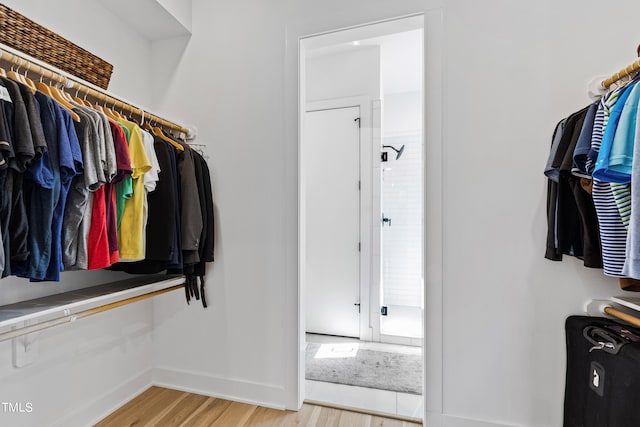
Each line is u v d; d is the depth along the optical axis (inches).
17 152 33.9
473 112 55.4
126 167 47.4
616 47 49.4
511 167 53.7
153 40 74.9
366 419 60.7
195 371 70.5
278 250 65.4
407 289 121.7
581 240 45.0
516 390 53.1
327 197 102.7
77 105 45.6
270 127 66.4
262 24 67.4
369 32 62.4
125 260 51.1
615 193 36.7
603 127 37.2
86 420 57.9
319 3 63.5
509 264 53.6
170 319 72.4
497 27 54.4
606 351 40.1
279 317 65.1
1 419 46.1
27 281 49.4
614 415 38.2
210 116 70.6
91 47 61.1
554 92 51.9
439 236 56.7
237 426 58.3
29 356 49.1
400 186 123.6
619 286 48.8
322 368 80.7
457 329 55.7
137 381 69.4
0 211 33.7
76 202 41.7
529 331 52.6
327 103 102.3
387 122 131.0
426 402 56.8
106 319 62.6
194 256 60.8
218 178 69.6
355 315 100.0
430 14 57.2
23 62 40.5
